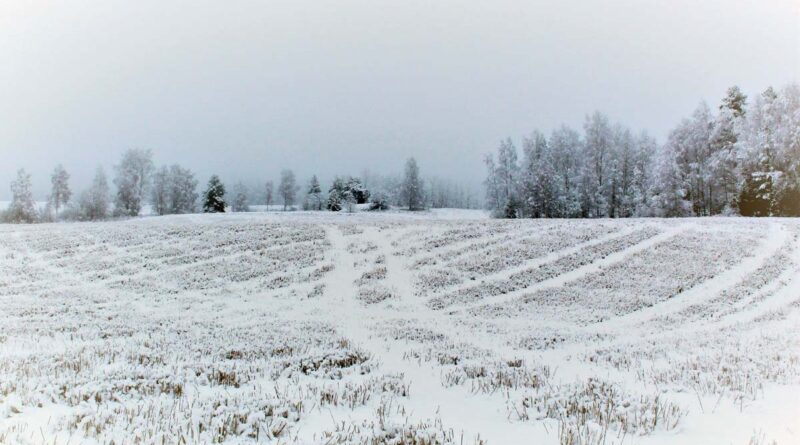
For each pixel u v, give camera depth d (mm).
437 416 7129
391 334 17281
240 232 44375
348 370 10562
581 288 27203
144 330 16156
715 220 41281
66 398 6984
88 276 30250
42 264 32938
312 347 13281
